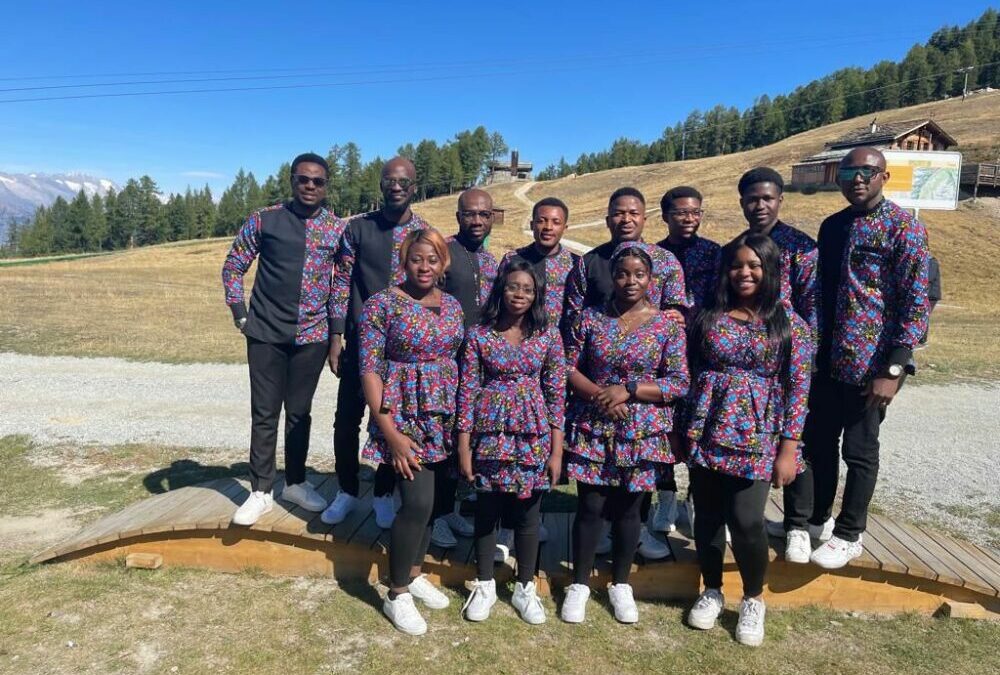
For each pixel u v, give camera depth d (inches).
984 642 124.9
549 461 124.3
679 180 2369.6
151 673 110.5
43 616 126.4
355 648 118.8
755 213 133.3
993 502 209.8
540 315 123.6
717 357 122.7
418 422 121.9
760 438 118.3
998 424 306.0
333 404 320.5
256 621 126.9
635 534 128.6
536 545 129.5
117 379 366.6
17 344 462.0
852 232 127.3
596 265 140.3
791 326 119.9
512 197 2679.6
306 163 144.1
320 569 144.9
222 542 146.0
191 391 340.8
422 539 131.7
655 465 125.6
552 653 118.5
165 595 135.6
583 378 127.2
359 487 179.0
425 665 114.2
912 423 306.2
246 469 223.0
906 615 134.5
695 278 144.3
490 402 122.3
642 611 133.9
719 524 127.6
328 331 152.9
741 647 121.6
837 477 137.6
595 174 3061.0
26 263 1451.8
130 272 1127.6
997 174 1375.5
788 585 137.3
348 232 150.3
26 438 253.1
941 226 1228.5
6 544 161.5
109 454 236.1
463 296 146.4
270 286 146.1
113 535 144.2
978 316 764.0
